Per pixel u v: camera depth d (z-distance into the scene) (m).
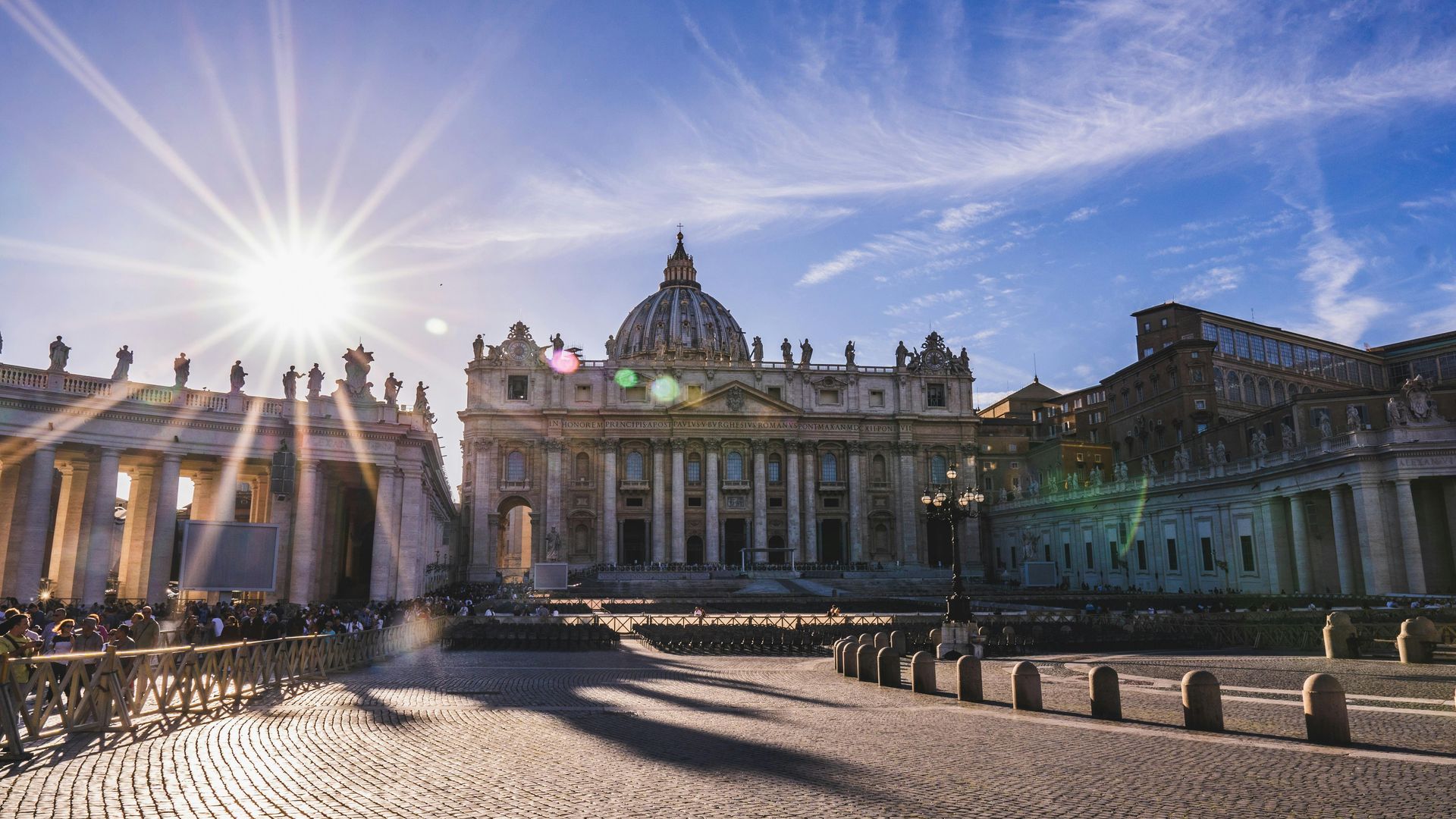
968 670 23.72
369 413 52.69
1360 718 19.64
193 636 30.73
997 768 15.01
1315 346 113.44
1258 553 69.31
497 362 117.31
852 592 89.25
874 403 124.56
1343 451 58.72
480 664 35.94
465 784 13.93
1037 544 108.56
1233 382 101.75
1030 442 132.12
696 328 162.88
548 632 44.97
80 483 50.44
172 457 47.22
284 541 50.94
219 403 49.06
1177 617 46.19
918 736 18.12
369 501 66.81
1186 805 12.65
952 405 126.19
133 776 14.12
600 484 115.75
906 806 12.64
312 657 28.11
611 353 119.56
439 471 76.00
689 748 16.94
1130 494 87.25
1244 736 17.73
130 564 53.53
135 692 18.08
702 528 117.06
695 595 85.19
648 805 12.67
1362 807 12.41
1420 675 28.45
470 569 111.75
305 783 13.92
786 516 119.19
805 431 120.75
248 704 22.23
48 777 13.84
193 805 12.52
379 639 35.81
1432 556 58.47
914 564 120.19
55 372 44.28
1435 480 57.56
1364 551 57.16
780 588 90.44
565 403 117.44
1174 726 19.17
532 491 114.50
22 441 44.03
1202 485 76.25
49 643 23.52
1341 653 36.09
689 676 31.23
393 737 18.05
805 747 16.95
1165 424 102.00
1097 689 20.42
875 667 29.61
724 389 117.56
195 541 38.25
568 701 23.97
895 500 122.31
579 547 114.88
